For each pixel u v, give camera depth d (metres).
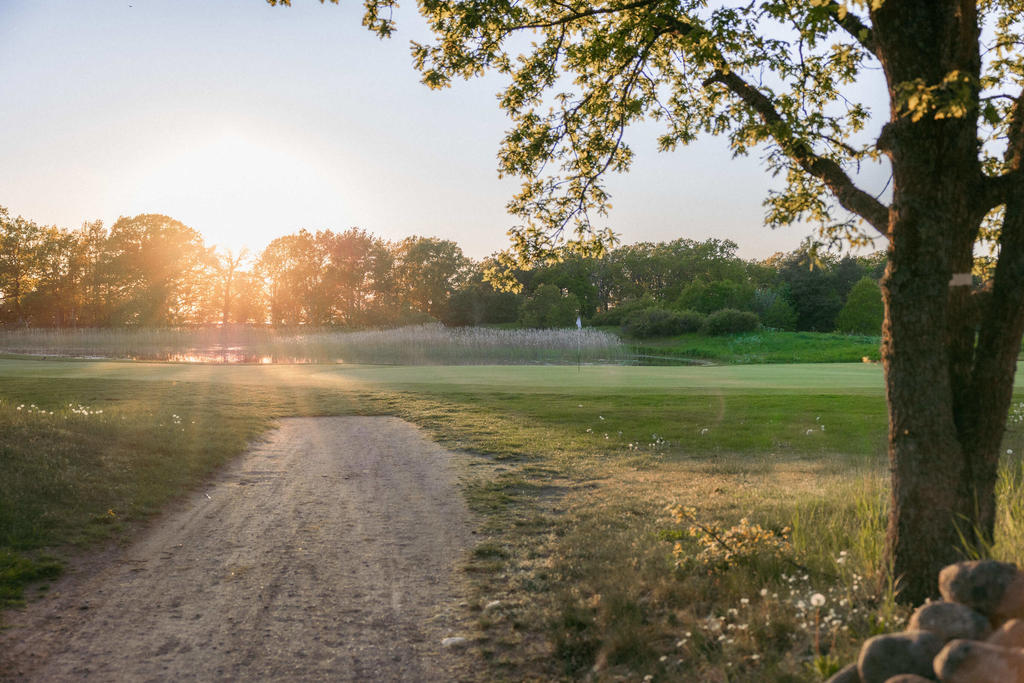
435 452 11.41
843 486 7.89
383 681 3.93
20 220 75.81
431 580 5.59
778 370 27.80
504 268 8.54
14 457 8.32
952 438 4.07
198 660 4.18
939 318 4.05
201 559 6.11
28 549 6.05
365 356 39.47
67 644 4.37
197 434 11.96
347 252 86.50
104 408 14.41
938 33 4.03
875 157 5.41
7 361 31.31
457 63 7.91
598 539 6.38
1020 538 4.55
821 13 4.66
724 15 5.91
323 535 6.85
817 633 3.56
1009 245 4.10
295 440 12.52
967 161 4.13
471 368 29.08
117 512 7.31
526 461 10.66
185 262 79.44
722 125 7.02
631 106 7.55
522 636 4.47
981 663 2.34
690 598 4.66
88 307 79.44
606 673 3.86
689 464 10.26
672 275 111.81
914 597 4.02
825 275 81.38
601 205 8.30
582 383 21.50
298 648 4.36
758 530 5.44
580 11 7.88
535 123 8.38
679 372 26.61
